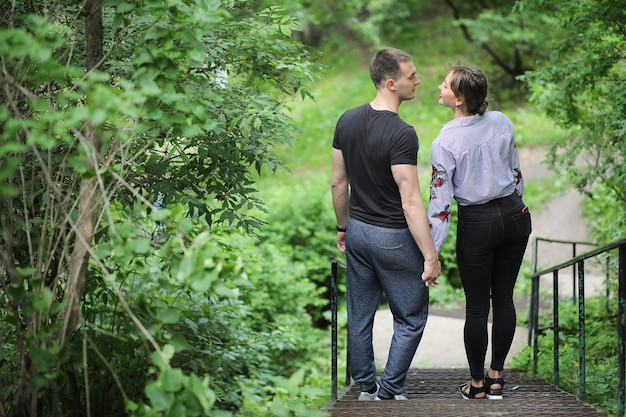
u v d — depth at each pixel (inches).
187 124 234.7
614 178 524.1
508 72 1596.9
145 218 241.9
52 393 253.9
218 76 335.6
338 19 1753.2
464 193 329.7
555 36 610.2
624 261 301.9
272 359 609.0
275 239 847.1
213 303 426.3
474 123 329.1
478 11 1594.5
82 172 225.3
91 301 332.8
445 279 859.4
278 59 338.6
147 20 301.9
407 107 1579.7
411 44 1831.9
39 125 216.7
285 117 333.7
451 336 633.6
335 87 1727.4
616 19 472.1
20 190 276.5
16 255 287.7
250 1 346.0
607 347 497.4
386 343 631.2
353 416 299.0
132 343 331.6
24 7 281.7
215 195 344.5
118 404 322.0
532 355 522.3
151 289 245.8
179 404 209.6
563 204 1104.8
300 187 990.4
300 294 719.1
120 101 216.1
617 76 501.0
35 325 241.8
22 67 244.8
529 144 1344.7
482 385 359.9
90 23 261.0
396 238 324.2
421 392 415.8
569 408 316.5
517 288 836.0
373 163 319.6
